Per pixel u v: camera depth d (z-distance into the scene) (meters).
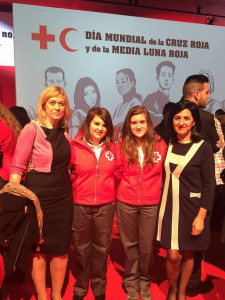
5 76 5.84
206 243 2.33
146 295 2.62
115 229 4.16
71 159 2.38
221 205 2.97
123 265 3.28
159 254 3.51
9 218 2.05
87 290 2.59
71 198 2.32
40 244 2.25
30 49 4.41
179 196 2.31
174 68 5.25
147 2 6.09
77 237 2.45
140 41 5.00
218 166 3.03
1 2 5.59
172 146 2.39
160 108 5.23
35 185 2.17
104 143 2.46
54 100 2.21
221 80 5.58
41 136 2.18
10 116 2.37
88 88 4.78
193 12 6.44
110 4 5.87
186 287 2.63
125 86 4.98
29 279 2.96
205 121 2.62
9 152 2.32
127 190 2.49
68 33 4.59
